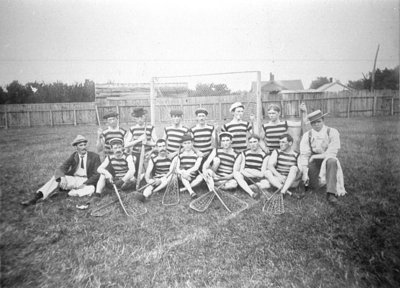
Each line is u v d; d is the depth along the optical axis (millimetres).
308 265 2660
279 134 3945
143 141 4098
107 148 4176
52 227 3027
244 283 2500
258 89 3906
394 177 3893
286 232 3004
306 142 3762
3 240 2861
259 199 3535
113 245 2830
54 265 2635
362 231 2988
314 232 3012
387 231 2986
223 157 3861
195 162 3781
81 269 2602
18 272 2562
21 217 3156
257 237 2947
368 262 2680
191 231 3010
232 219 3188
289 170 3678
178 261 2697
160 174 3854
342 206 3330
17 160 3840
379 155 4293
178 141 4066
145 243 2861
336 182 3490
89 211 3322
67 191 3709
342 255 2750
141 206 3430
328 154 3623
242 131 4012
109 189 3834
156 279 2535
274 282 2508
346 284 2480
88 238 2904
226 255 2760
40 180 3715
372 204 3359
